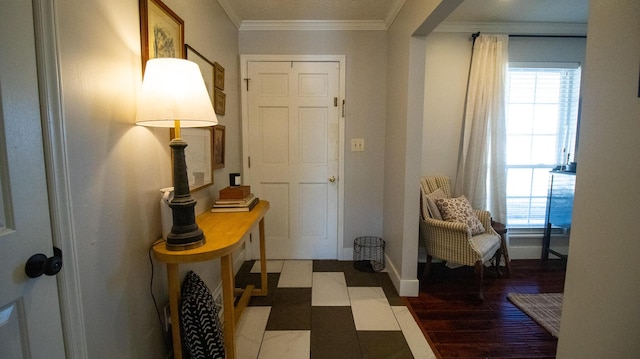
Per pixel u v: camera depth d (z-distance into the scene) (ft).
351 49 8.46
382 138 8.73
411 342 5.35
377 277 8.00
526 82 9.11
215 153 6.43
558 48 8.96
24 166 2.29
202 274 5.74
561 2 7.42
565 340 2.88
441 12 5.14
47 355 2.50
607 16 2.37
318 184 8.96
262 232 6.86
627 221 2.24
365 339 5.42
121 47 3.35
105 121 3.12
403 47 6.88
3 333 2.18
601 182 2.45
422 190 8.04
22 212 2.28
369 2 7.19
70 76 2.64
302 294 7.07
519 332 5.71
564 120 9.20
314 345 5.24
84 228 2.83
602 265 2.46
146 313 3.88
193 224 3.76
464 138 8.82
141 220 3.78
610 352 2.42
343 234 9.08
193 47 5.34
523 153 9.35
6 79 2.15
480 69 8.60
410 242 6.89
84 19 2.80
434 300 6.86
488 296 7.08
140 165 3.75
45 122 2.44
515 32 8.76
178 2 4.72
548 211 9.06
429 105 9.00
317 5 7.36
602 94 2.43
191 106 3.39
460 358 4.99
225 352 4.29
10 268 2.19
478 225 7.63
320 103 8.66
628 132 2.22
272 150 8.82
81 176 2.79
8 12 2.15
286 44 8.46
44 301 2.46
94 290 2.97
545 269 8.66
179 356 4.09
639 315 2.20
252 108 8.66
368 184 8.90
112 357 3.23
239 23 8.19
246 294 6.64
